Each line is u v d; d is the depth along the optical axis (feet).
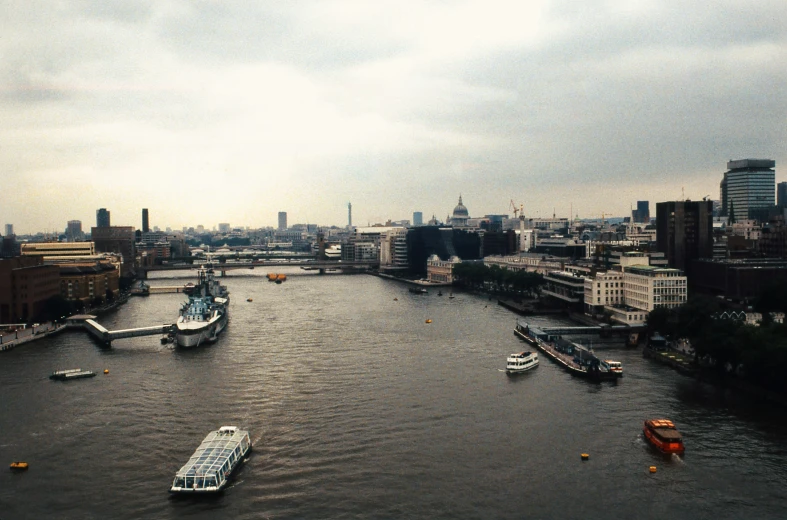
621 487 456.04
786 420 585.22
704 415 601.21
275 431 568.82
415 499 441.27
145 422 596.70
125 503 440.86
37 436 563.89
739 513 420.36
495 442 539.29
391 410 622.95
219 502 440.86
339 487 460.14
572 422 586.04
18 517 422.82
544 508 428.15
